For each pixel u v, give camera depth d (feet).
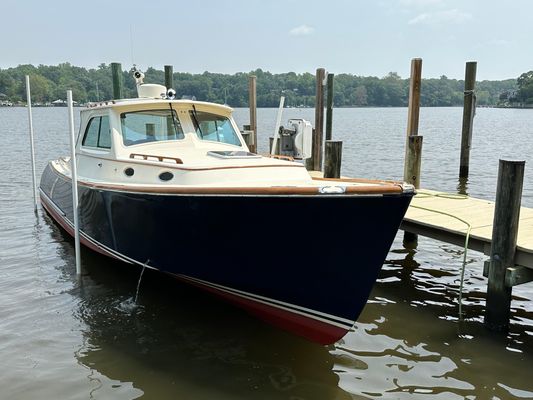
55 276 23.03
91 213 22.12
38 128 135.54
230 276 17.29
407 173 29.81
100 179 22.06
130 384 14.64
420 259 26.03
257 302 17.53
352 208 14.03
